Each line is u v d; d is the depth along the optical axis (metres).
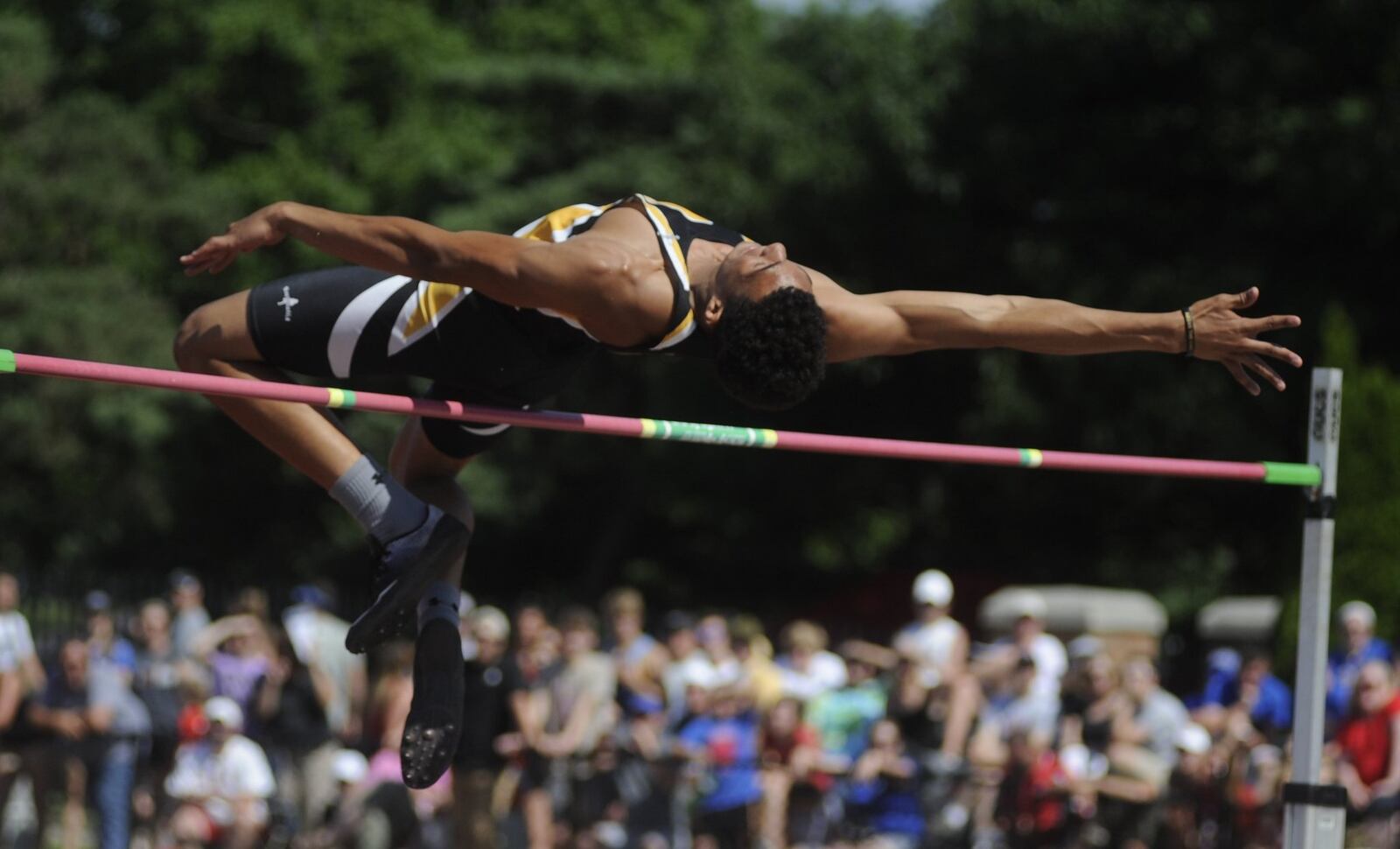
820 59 58.75
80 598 43.75
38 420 60.38
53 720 30.91
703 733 30.06
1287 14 50.09
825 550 72.00
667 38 81.56
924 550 68.50
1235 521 56.41
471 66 72.88
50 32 70.88
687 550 76.88
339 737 31.42
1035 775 27.62
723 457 64.31
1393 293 52.25
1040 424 52.16
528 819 29.17
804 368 12.15
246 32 68.88
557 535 78.19
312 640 31.69
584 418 12.97
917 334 13.12
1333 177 48.00
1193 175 53.47
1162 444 51.19
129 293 62.44
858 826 29.55
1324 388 17.27
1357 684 26.30
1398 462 36.66
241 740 30.70
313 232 11.64
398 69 73.06
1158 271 51.03
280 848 31.38
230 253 11.66
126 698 31.55
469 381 13.30
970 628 61.19
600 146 73.25
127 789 31.25
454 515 13.54
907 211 57.25
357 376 13.49
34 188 61.34
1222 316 13.40
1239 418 50.66
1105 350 13.45
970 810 28.33
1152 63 52.94
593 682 30.09
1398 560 36.31
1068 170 54.19
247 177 69.62
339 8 71.94
